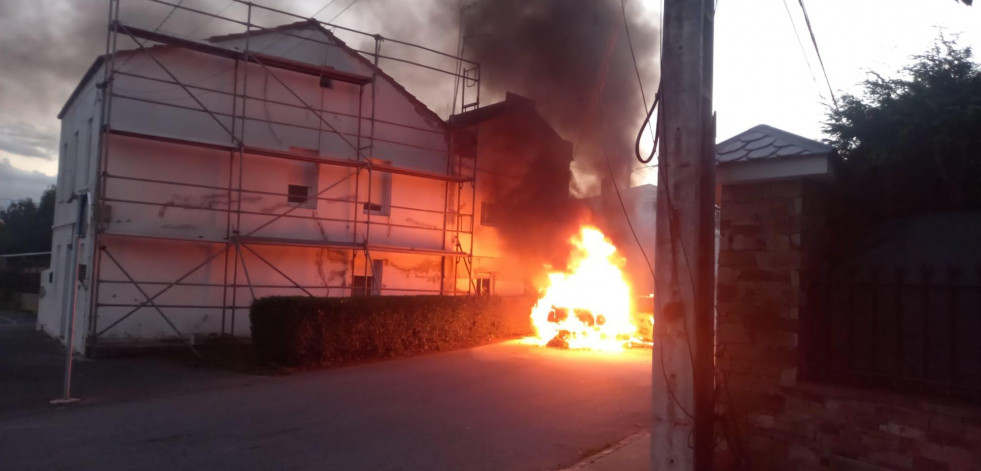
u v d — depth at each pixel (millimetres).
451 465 7191
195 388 11406
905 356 5500
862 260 6031
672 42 4988
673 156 4902
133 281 14438
